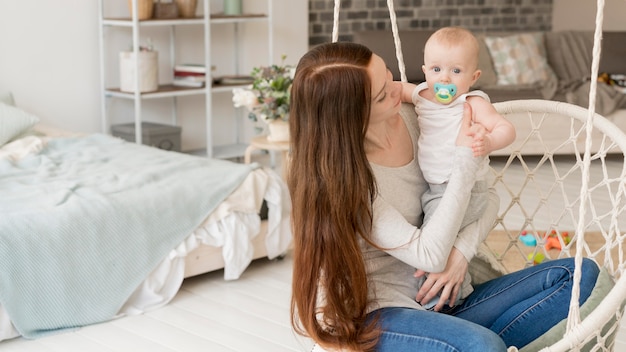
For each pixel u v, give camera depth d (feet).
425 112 6.33
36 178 12.05
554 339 5.84
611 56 22.81
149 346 9.91
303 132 5.66
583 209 5.36
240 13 19.97
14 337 10.16
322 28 23.70
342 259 5.61
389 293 6.04
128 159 13.37
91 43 18.45
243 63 21.44
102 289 10.61
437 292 6.14
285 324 10.55
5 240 9.89
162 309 11.07
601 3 5.20
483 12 26.37
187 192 11.59
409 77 20.94
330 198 5.54
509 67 21.91
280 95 15.11
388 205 5.83
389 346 5.66
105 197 11.05
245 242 11.87
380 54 20.93
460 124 6.14
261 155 21.52
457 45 6.12
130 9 17.93
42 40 17.63
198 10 20.48
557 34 23.08
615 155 20.90
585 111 7.20
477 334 5.41
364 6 24.32
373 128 6.05
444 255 5.79
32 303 10.07
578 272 5.37
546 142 20.02
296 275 5.78
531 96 20.61
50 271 10.18
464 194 5.86
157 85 18.31
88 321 10.51
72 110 18.33
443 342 5.45
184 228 11.34
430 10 25.35
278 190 12.45
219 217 11.68
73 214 10.50
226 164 12.75
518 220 15.21
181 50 20.25
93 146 14.44
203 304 11.23
